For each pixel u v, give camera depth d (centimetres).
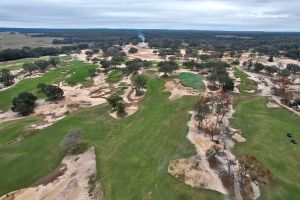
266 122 9388
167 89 12712
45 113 10681
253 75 17412
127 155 7106
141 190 5800
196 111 9762
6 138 8456
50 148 7625
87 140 8006
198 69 17888
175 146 7394
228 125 8931
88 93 13138
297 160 7131
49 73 17675
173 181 5975
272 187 5991
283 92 12619
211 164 6588
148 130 8475
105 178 6256
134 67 16388
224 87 12925
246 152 7381
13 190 6109
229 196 5619
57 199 5753
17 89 14088
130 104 11156
